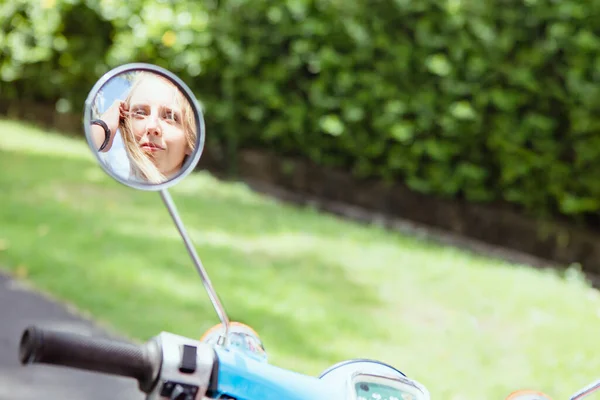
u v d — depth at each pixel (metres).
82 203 9.42
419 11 10.08
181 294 6.59
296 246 8.42
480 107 9.68
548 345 6.30
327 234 9.16
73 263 7.05
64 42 15.11
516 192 9.55
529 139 9.38
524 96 9.42
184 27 12.55
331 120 10.90
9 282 6.66
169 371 1.61
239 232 8.82
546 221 9.44
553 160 9.27
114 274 6.87
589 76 8.93
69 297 6.34
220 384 1.69
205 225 8.93
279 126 11.75
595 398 5.32
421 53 10.10
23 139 14.25
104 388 5.08
